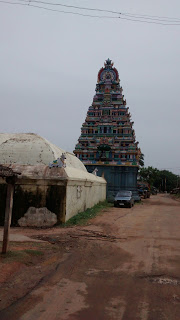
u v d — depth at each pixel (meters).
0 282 5.01
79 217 13.38
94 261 6.73
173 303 4.40
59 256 6.98
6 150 13.97
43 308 4.15
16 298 4.45
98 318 3.88
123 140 32.12
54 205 11.80
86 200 17.17
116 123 32.94
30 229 11.07
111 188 30.84
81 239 9.03
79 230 10.73
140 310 4.14
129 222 13.63
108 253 7.51
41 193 11.88
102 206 21.69
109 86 34.72
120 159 31.50
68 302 4.37
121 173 31.23
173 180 96.62
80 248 7.89
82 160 32.34
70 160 18.58
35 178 11.82
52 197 11.84
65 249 7.70
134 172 30.89
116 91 34.53
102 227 11.74
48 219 11.73
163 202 32.69
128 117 34.47
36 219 11.73
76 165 19.14
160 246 8.41
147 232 10.80
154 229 11.58
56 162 12.26
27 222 11.72
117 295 4.68
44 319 3.82
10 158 13.58
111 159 31.58
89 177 18.11
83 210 16.16
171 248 8.16
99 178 25.02
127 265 6.43
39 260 6.58
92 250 7.75
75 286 5.05
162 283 5.27
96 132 33.34
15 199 11.88
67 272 5.81
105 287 5.02
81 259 6.81
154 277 5.61
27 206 11.83
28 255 6.75
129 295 4.69
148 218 15.52
